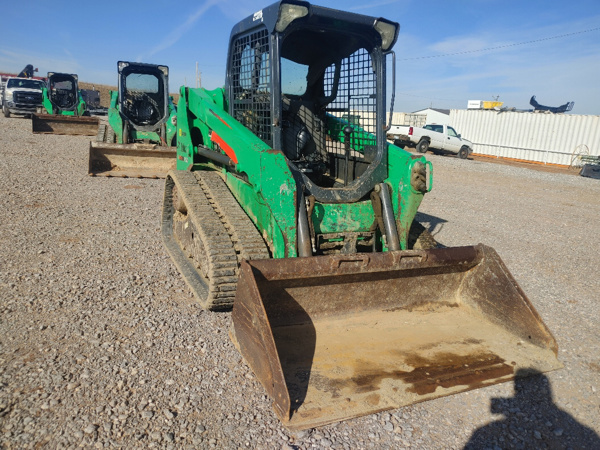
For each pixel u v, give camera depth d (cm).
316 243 405
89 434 265
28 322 381
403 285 388
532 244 746
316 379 301
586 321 468
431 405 320
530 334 361
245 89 471
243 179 450
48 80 1945
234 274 374
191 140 570
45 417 276
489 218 919
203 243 401
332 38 462
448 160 1973
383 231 423
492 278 388
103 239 601
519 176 1586
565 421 312
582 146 2312
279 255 380
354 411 276
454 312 405
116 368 328
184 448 261
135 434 268
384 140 440
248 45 453
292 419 264
